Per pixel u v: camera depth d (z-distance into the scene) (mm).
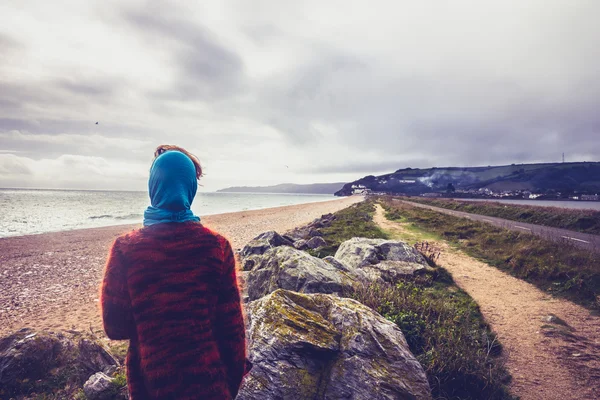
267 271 7727
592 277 8562
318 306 4531
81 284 12258
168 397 1197
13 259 16938
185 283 1275
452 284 9078
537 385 4676
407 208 36875
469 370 4516
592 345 5746
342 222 23297
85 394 4434
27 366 4844
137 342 1333
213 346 1305
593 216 19906
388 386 3482
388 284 7547
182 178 1449
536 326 6508
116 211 59031
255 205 93062
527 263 10391
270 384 3400
